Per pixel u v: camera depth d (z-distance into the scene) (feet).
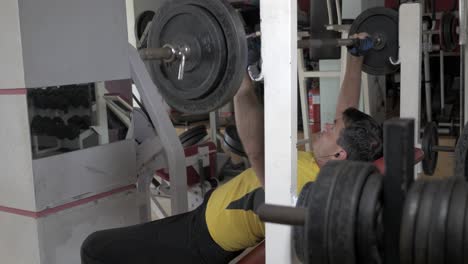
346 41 7.65
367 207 3.00
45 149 6.40
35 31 6.15
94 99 6.97
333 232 3.02
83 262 6.34
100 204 7.20
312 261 3.16
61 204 6.64
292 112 4.26
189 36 5.15
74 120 6.73
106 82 7.11
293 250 4.45
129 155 7.56
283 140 4.33
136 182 7.77
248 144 5.57
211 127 13.85
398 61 8.35
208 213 5.79
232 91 5.08
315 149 5.76
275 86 4.29
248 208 5.46
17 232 6.56
